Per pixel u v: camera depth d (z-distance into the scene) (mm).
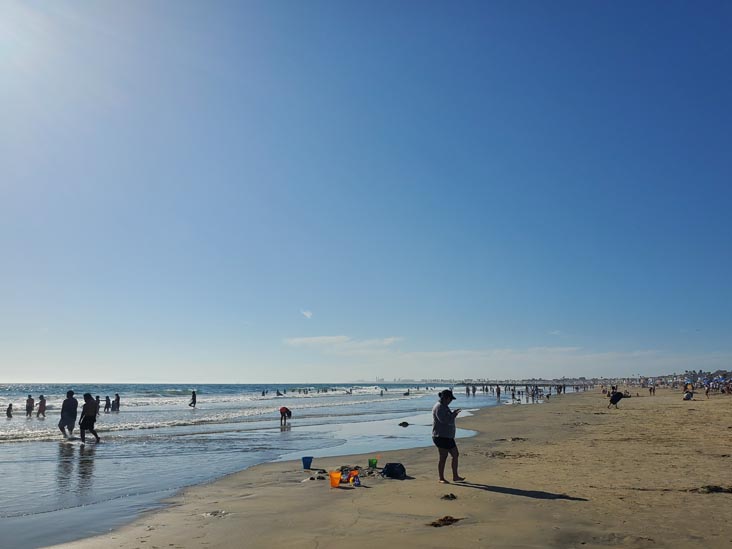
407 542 6461
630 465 12391
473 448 16828
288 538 6805
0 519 8430
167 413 40750
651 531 6797
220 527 7520
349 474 11047
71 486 11500
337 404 59625
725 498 8758
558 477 10883
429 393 116375
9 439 20969
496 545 6281
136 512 8844
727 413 31391
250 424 29812
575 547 6191
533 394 74125
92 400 20828
